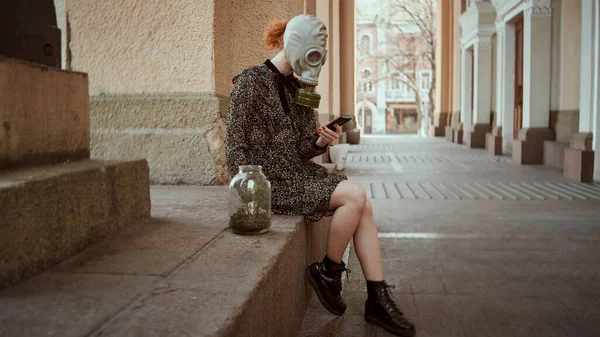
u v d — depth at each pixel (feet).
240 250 7.49
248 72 9.52
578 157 30.96
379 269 9.55
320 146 9.79
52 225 6.63
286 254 7.98
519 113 49.11
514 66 49.98
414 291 11.73
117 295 5.64
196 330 4.71
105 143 14.96
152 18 14.55
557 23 40.47
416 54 154.51
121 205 8.56
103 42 14.84
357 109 202.49
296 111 9.89
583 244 15.79
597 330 9.51
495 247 15.53
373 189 27.86
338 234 9.41
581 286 11.95
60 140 7.95
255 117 9.44
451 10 92.79
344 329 9.45
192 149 14.58
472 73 69.31
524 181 31.12
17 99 6.94
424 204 23.12
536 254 14.71
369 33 192.24
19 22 7.25
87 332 4.66
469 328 9.64
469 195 25.73
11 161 6.88
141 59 14.69
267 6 15.97
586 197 24.93
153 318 4.99
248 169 8.54
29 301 5.43
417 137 100.17
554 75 40.93
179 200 11.86
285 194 9.57
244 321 5.34
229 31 15.88
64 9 14.94
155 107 14.73
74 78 8.30
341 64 70.38
